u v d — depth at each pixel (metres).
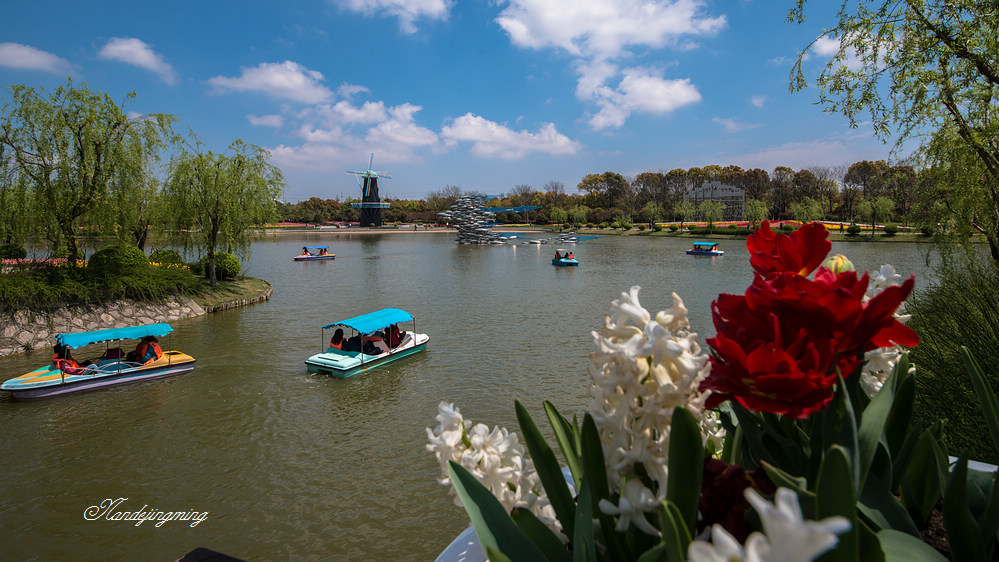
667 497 0.80
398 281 31.83
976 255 6.79
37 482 8.20
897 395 1.21
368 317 15.28
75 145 17.69
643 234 85.62
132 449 9.28
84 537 6.87
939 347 4.20
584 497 0.89
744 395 0.86
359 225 122.31
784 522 0.38
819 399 0.79
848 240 55.69
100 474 8.42
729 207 101.50
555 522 1.15
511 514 1.01
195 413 10.88
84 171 17.55
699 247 49.09
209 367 13.99
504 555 0.80
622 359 0.85
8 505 7.60
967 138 6.49
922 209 8.34
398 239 81.31
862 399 1.27
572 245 65.38
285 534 6.92
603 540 1.00
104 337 12.86
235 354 15.30
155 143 19.39
